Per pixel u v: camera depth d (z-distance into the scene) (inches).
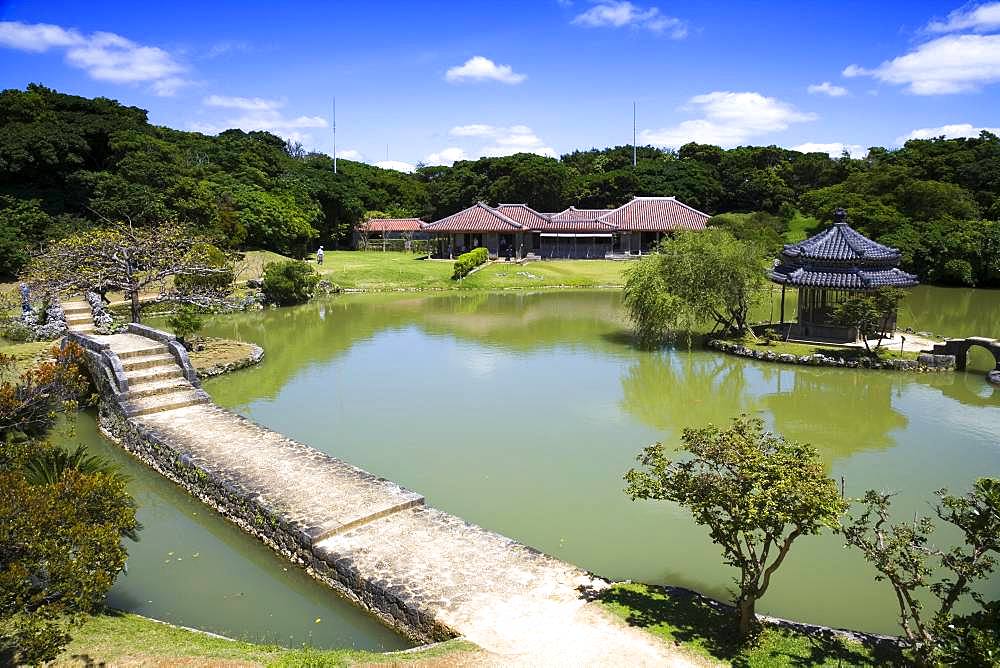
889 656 319.9
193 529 515.5
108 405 718.5
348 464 581.9
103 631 334.3
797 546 485.7
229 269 1371.8
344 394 866.8
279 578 447.8
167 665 303.7
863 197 2647.6
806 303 1188.5
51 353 895.1
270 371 989.2
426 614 359.9
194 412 698.8
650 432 721.0
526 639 335.0
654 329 1149.1
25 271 1213.7
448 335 1274.6
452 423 748.6
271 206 2197.3
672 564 455.2
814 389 908.0
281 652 329.4
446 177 3690.9
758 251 1174.3
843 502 300.0
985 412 805.9
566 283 2068.2
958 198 2391.7
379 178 3700.8
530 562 414.9
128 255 1079.0
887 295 1082.1
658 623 348.2
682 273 1131.9
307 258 2352.4
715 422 758.5
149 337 885.8
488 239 2551.7
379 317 1487.5
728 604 374.3
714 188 3299.7
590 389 894.4
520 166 3196.4
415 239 2979.8
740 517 299.0
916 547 305.0
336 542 437.7
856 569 454.0
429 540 442.0
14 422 535.2
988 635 263.9
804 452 326.0
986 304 1726.1
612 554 466.6
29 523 281.1
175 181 1973.4
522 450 665.6
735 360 1071.6
